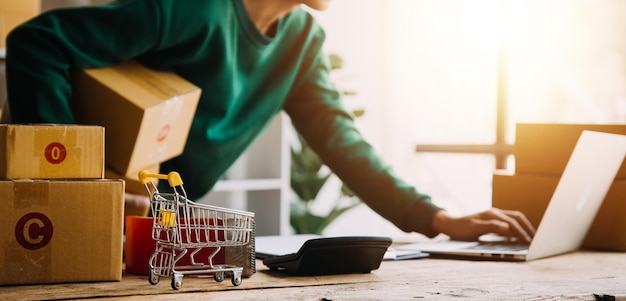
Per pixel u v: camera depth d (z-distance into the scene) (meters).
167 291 0.99
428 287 1.08
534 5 3.54
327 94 1.95
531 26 3.56
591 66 3.65
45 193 1.02
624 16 3.56
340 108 1.93
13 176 1.02
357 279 1.14
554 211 1.45
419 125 4.38
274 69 1.87
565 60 3.67
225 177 3.20
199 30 1.59
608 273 1.30
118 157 1.51
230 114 1.82
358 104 4.23
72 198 1.03
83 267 1.04
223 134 1.80
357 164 1.82
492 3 4.02
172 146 1.65
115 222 1.05
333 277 1.15
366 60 4.27
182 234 1.09
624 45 3.57
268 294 0.98
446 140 4.30
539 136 1.80
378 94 4.34
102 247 1.05
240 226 1.10
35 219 1.01
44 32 1.38
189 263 1.12
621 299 1.06
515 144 1.84
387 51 4.34
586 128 1.74
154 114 1.48
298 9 1.89
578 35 3.65
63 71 1.40
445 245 1.61
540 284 1.14
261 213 3.24
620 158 1.63
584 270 1.33
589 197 1.58
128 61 1.62
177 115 1.58
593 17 3.62
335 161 1.86
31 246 1.01
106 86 1.45
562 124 1.77
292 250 1.39
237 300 0.93
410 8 4.34
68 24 1.41
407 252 1.49
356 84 4.22
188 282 1.07
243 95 1.83
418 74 4.36
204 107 1.74
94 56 1.45
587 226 1.69
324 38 1.97
